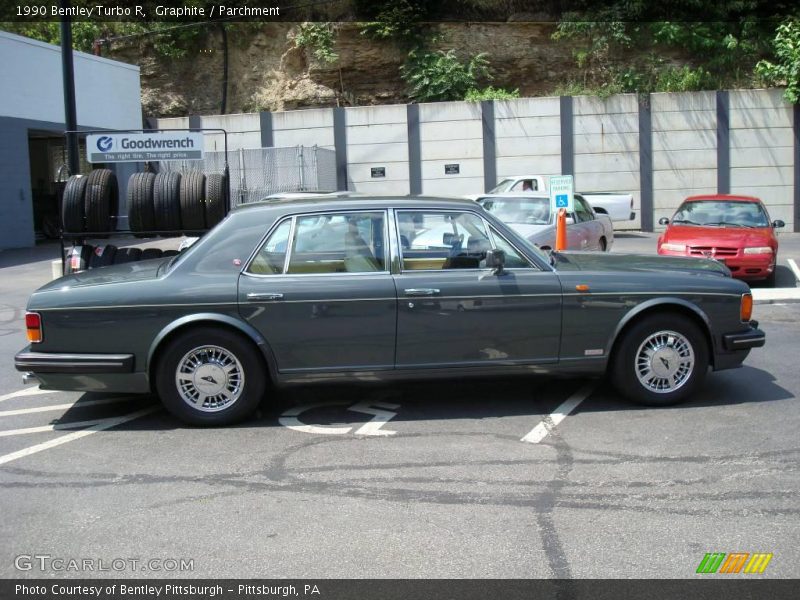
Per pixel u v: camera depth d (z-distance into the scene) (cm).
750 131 2503
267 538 429
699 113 2506
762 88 2620
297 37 2934
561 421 627
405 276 625
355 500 477
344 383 631
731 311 653
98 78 2400
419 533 431
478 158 2566
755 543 415
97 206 827
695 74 2622
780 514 450
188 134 1031
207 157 2334
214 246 628
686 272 665
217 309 611
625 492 484
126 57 3078
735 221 1399
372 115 2578
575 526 437
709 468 522
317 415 655
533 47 2941
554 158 2547
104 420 654
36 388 771
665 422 620
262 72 3041
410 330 623
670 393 657
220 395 623
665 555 403
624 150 2534
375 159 2595
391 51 2931
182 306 609
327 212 637
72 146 1393
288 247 629
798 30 2491
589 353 643
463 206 649
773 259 1287
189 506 473
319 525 444
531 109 2536
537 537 424
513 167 2561
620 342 650
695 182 2531
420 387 737
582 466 528
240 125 2631
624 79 2678
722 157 2516
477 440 584
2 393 755
